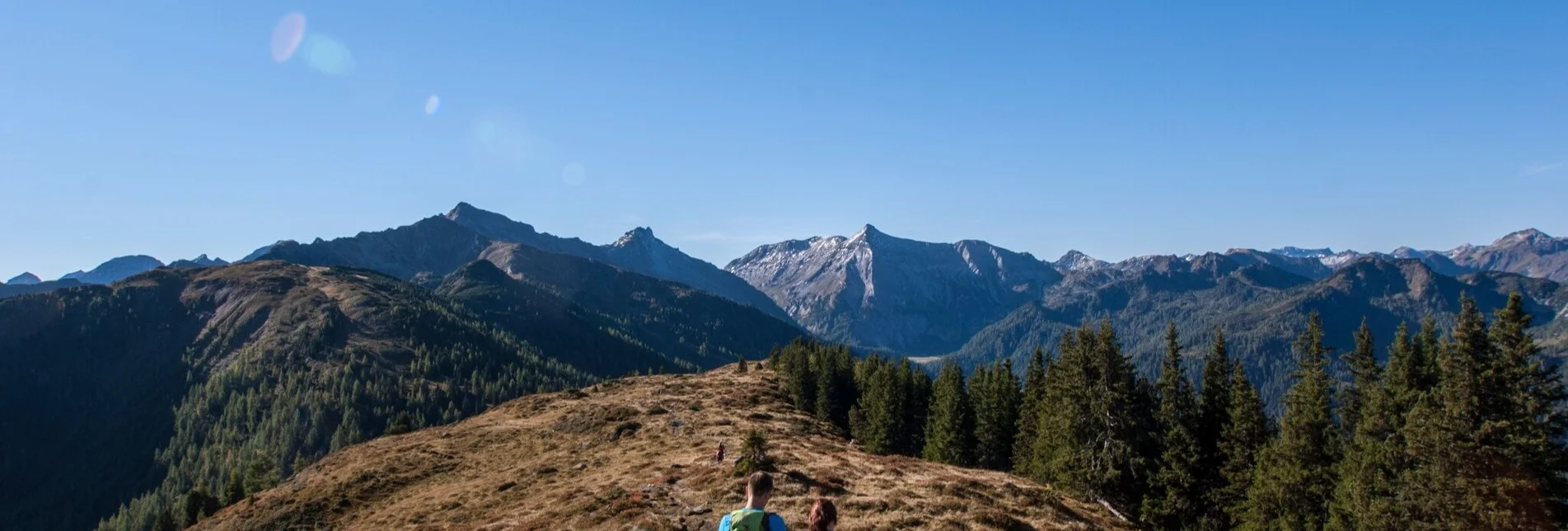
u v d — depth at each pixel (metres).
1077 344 62.25
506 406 122.06
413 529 51.66
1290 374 59.25
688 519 37.69
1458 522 39.53
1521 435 39.28
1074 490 57.84
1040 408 71.25
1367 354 59.50
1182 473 55.91
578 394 122.31
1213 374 61.84
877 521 35.56
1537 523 38.97
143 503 188.62
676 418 88.25
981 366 93.88
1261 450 52.94
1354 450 49.75
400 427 160.50
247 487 130.75
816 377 110.81
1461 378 41.84
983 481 47.06
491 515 49.31
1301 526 50.09
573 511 42.16
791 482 42.66
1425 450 41.81
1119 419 58.44
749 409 99.00
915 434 95.94
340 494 71.00
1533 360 41.31
